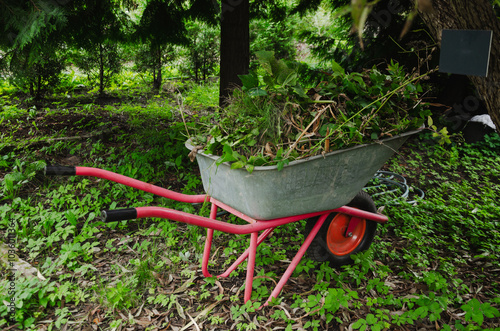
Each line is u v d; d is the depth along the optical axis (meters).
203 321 2.56
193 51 11.13
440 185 5.17
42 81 8.52
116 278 2.96
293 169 2.28
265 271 3.09
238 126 2.58
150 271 2.95
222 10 5.58
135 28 6.72
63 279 2.92
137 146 5.71
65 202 4.05
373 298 2.79
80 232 3.54
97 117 6.79
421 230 3.76
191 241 3.43
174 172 5.07
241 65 5.72
